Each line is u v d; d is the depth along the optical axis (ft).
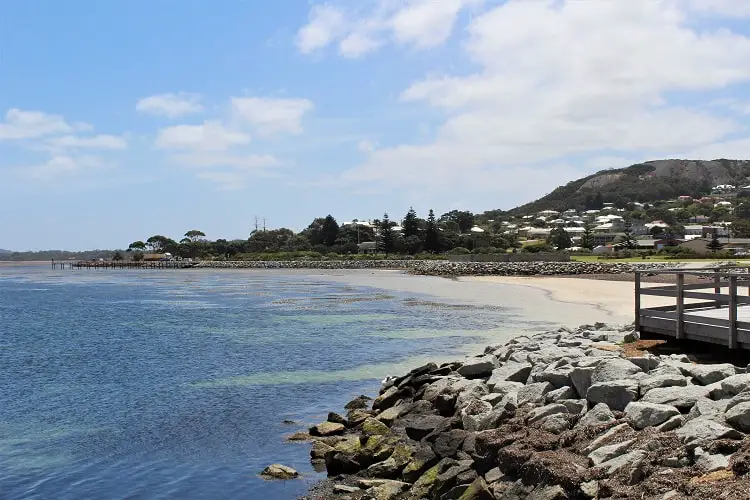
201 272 481.05
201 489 42.63
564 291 192.34
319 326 124.26
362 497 38.68
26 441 53.93
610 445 34.01
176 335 119.14
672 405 38.34
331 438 51.24
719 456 29.60
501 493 33.86
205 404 65.10
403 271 398.01
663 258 378.32
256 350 97.40
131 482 44.21
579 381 46.19
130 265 634.43
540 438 37.19
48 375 82.99
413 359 86.58
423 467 40.52
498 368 59.67
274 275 389.80
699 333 59.88
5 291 283.79
